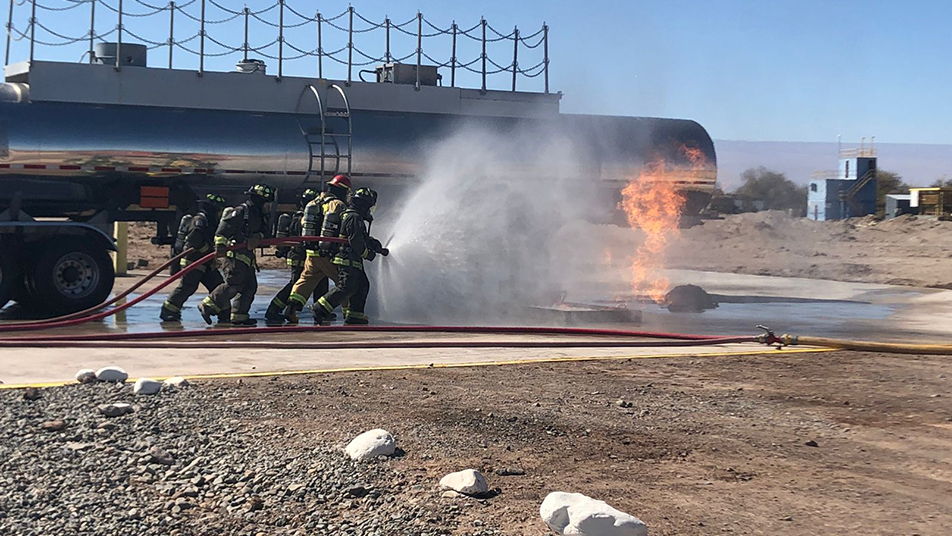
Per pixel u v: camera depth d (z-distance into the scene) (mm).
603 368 8906
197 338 10477
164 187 13828
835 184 57000
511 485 5066
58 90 13742
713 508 4812
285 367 8445
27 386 7004
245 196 14359
